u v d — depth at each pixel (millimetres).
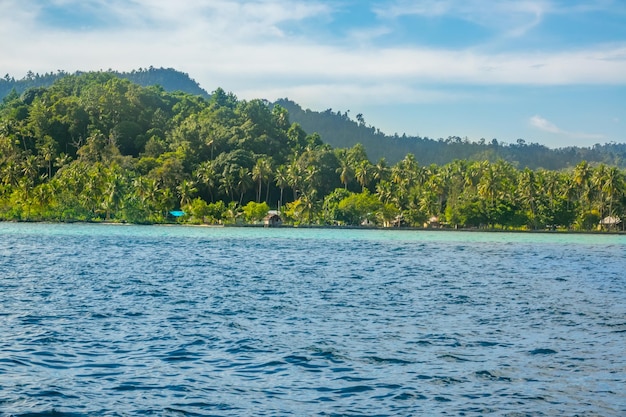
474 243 154375
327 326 38062
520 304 49625
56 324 36938
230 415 21688
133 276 66125
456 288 60938
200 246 121938
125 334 34375
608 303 50938
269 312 43188
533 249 135500
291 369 27531
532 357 30422
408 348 32031
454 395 24125
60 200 198000
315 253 110188
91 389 24141
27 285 56500
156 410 22016
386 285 62344
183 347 31406
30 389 23891
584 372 27625
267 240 147875
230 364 28250
